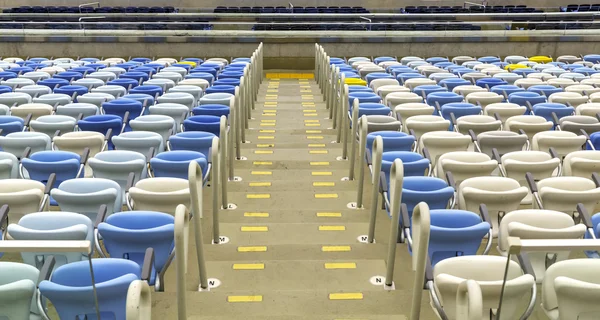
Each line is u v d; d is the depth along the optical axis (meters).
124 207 5.16
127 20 15.82
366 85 10.52
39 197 4.32
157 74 10.80
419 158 5.30
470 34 15.38
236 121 7.05
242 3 20.02
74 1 20.02
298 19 15.49
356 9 18.38
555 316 2.91
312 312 3.73
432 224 3.75
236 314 3.71
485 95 8.60
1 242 2.31
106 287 2.76
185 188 4.49
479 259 2.98
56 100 8.35
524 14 15.51
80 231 3.43
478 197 4.29
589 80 10.10
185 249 3.44
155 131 6.75
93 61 14.10
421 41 15.38
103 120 6.98
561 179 4.62
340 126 7.93
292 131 8.76
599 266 2.88
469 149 6.84
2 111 7.69
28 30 15.35
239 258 4.55
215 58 14.63
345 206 5.70
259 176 6.55
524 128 6.69
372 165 5.42
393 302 3.85
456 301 2.78
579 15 15.52
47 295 2.77
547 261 2.90
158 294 3.81
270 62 15.45
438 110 8.08
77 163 5.18
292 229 5.09
